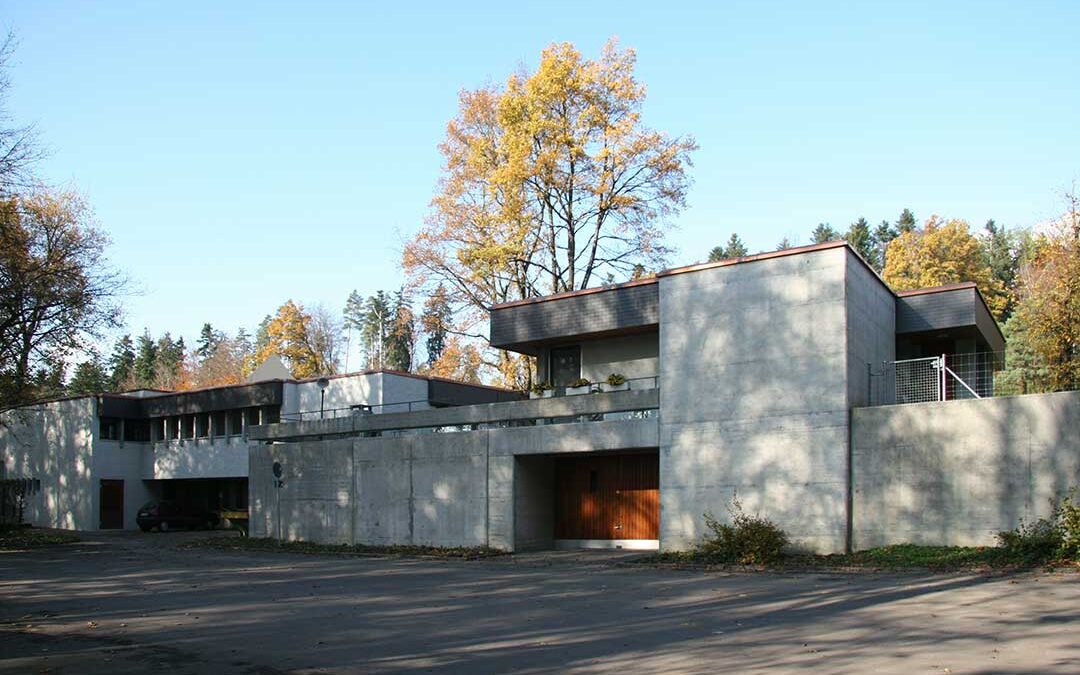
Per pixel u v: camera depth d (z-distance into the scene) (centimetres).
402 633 1370
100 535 4556
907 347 2995
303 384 4556
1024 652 1052
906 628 1258
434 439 3158
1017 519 2059
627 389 2900
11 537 4072
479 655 1173
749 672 1002
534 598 1770
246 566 2714
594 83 3997
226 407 4750
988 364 3008
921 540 2178
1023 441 2072
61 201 3800
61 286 3572
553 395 3219
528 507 2966
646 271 4219
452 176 4269
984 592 1584
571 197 4156
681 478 2552
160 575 2430
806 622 1355
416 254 4191
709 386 2534
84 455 5056
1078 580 1675
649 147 3997
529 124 3962
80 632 1445
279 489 3712
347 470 3438
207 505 5231
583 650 1184
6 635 1422
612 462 2983
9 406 3769
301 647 1267
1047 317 3819
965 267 5972
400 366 8175
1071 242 3925
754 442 2433
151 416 5144
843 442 2291
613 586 1941
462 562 2692
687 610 1534
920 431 2211
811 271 2394
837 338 2330
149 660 1186
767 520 2370
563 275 4266
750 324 2483
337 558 3014
